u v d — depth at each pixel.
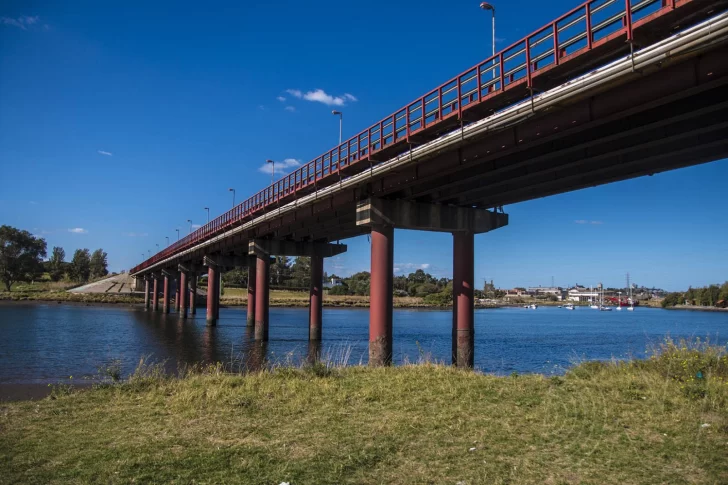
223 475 8.33
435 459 8.90
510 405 12.22
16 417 12.16
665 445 9.08
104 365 31.41
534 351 47.25
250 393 14.00
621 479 7.80
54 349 40.00
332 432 10.52
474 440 9.79
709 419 10.39
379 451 9.33
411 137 26.16
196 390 14.48
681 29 15.49
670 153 21.77
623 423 10.37
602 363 17.50
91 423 11.55
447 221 33.41
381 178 30.70
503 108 22.34
